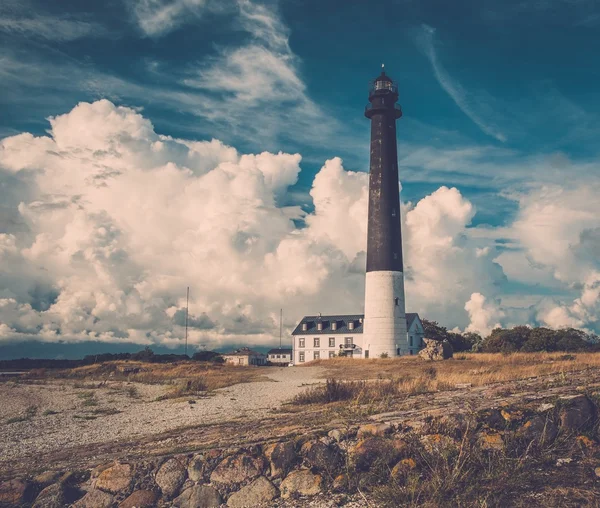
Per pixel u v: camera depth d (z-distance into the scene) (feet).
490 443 35.47
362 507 31.83
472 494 30.86
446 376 91.15
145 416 82.07
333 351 320.91
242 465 35.99
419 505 30.76
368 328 233.76
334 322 326.03
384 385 81.10
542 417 36.96
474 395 53.31
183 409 87.30
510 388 54.60
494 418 37.09
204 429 58.39
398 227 239.50
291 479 35.06
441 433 36.32
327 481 34.78
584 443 35.42
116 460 39.60
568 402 37.81
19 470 42.98
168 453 40.09
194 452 37.70
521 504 29.19
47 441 62.90
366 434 37.06
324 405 72.38
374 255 236.22
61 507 34.76
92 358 305.12
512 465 33.24
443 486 31.73
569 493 29.78
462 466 33.06
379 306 232.32
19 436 67.87
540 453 34.99
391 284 233.14
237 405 87.10
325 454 35.94
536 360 148.66
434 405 48.16
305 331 328.90
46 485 36.73
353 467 35.14
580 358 135.03
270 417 63.62
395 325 230.89
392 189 240.73
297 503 33.42
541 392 45.50
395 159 245.45
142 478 36.11
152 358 297.53
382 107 241.55
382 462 34.96
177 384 141.59
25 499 35.81
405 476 33.88
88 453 49.85
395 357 214.48
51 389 143.84
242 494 34.83
